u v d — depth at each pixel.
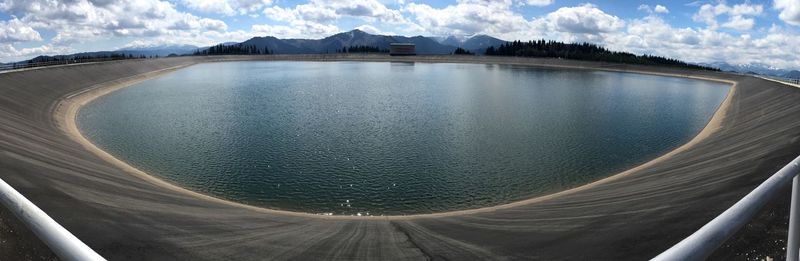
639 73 136.62
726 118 48.47
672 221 15.96
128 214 16.73
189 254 13.86
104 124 47.31
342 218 20.78
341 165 32.19
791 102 39.38
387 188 27.64
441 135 42.28
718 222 2.59
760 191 2.90
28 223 2.95
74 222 14.88
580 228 16.53
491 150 36.66
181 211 18.77
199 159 33.50
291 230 17.39
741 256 10.20
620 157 35.12
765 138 29.17
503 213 20.83
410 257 14.54
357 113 55.62
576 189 26.34
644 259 13.43
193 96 72.38
